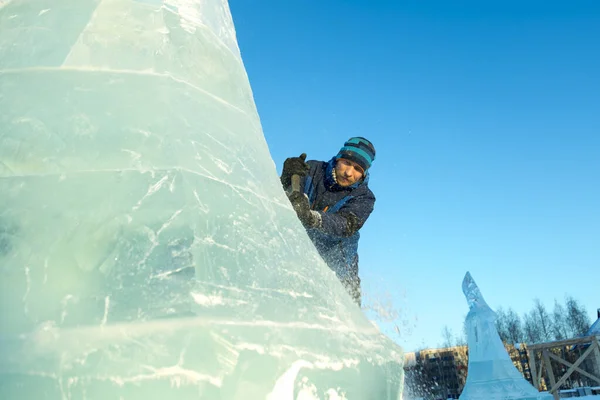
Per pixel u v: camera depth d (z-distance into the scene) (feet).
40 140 2.80
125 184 2.73
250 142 3.60
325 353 2.95
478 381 31.50
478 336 32.99
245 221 3.08
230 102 3.63
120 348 2.31
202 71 3.53
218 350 2.44
